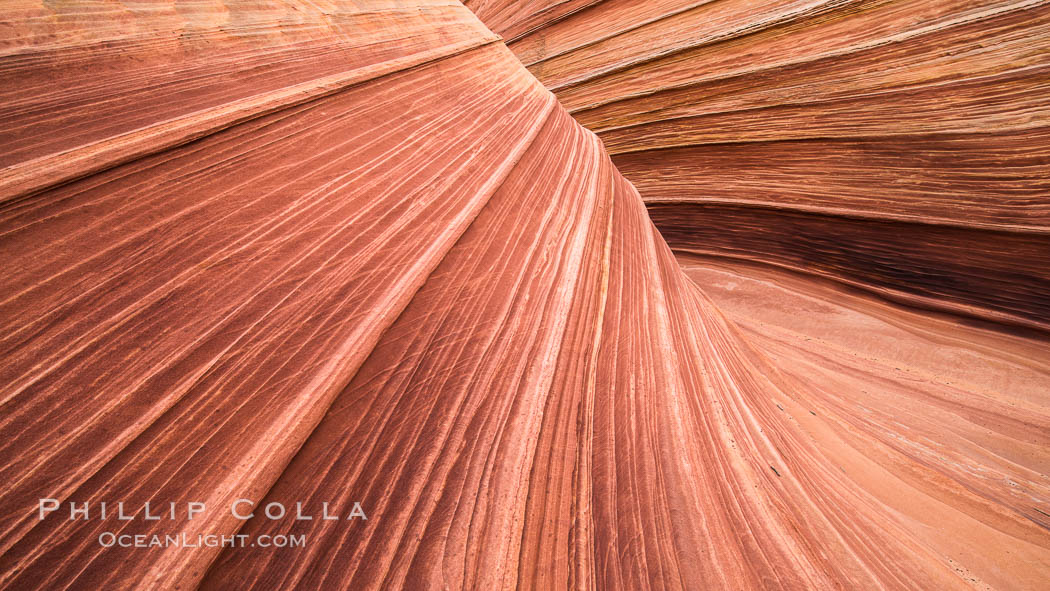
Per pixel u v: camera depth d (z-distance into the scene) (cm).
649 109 1002
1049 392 583
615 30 1091
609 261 383
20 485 111
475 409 198
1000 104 614
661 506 204
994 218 634
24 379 122
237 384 153
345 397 172
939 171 671
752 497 235
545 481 192
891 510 324
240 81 222
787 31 797
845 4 734
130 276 151
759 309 844
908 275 742
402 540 150
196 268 165
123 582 112
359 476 158
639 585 173
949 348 680
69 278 139
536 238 324
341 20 311
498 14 1482
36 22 170
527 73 624
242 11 246
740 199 897
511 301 259
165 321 150
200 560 123
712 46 885
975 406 562
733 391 348
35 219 139
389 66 323
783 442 324
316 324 181
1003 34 605
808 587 193
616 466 216
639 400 260
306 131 238
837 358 681
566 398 234
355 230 222
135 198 163
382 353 191
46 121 156
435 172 293
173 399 139
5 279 129
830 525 252
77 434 122
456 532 158
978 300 688
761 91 830
